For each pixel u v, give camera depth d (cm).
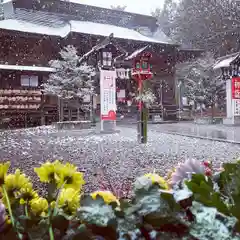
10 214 84
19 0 2788
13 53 2416
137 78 1130
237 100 1917
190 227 75
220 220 75
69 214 97
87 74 1905
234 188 96
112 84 1466
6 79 2288
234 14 3681
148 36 3309
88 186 471
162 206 82
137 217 81
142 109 1125
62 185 101
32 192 104
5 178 103
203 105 2570
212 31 3881
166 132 1568
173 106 2859
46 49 2506
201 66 2516
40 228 77
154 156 828
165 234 78
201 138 1272
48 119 2392
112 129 1527
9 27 2403
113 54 1708
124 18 3309
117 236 79
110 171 621
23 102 2314
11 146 1070
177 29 4341
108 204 87
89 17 3111
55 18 2869
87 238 76
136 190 88
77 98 1969
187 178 118
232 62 1834
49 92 1964
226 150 934
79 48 2555
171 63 2955
